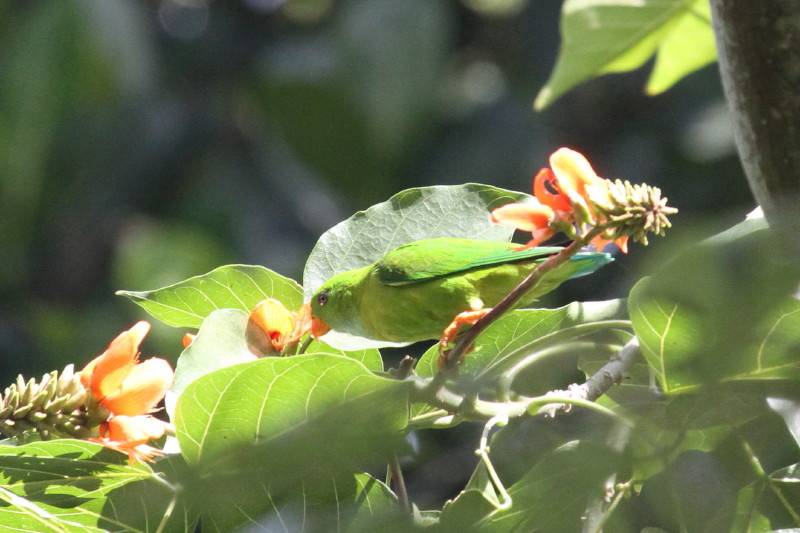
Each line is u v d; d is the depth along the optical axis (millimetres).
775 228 3756
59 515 3982
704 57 4270
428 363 4098
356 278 4129
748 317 3758
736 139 3938
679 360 3824
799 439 3873
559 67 4215
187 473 3770
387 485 3994
